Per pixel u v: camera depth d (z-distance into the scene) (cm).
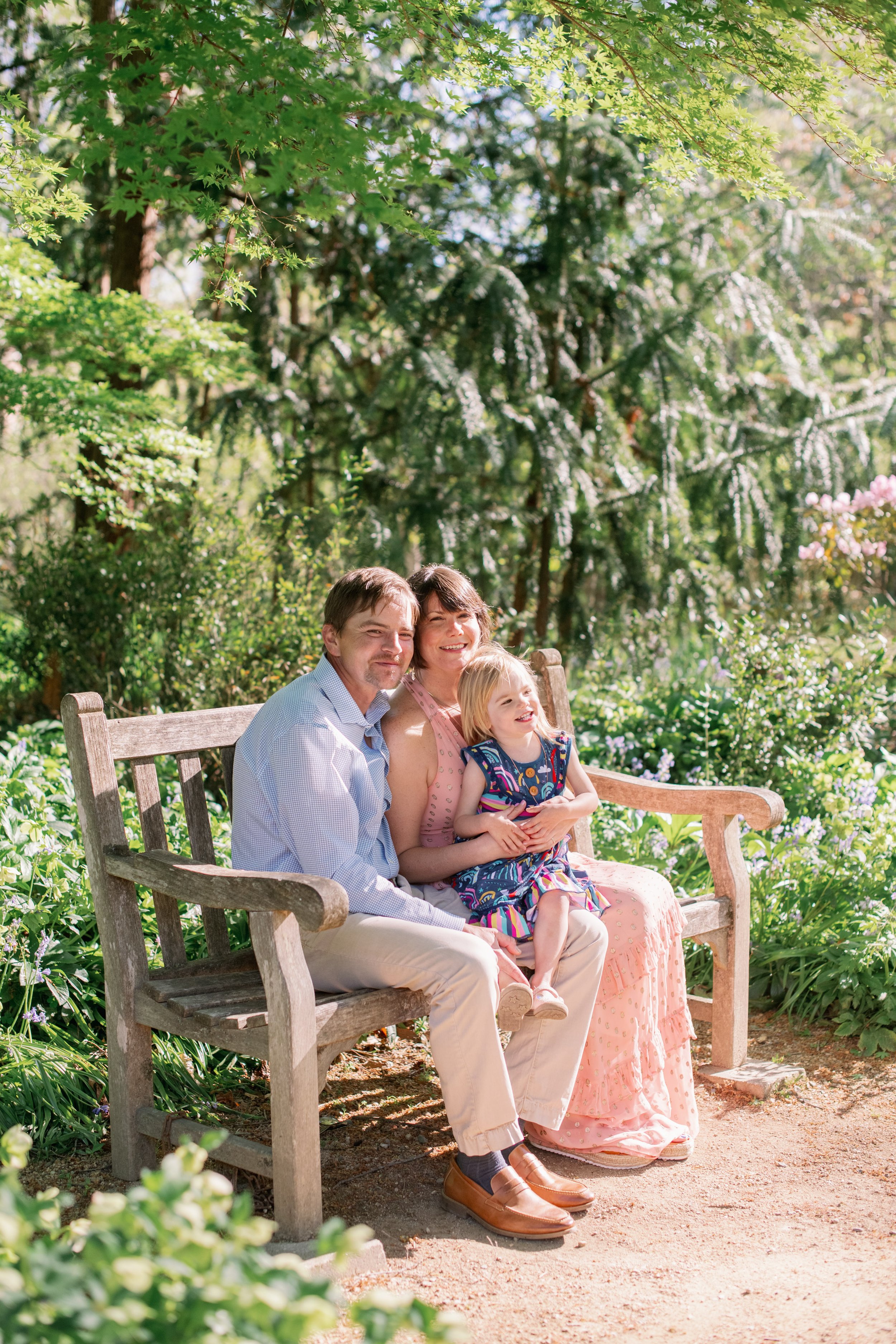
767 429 798
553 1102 278
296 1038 227
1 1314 110
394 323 757
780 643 572
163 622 646
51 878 359
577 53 329
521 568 885
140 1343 110
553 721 358
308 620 607
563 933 278
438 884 301
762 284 777
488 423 751
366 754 285
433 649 307
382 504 789
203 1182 125
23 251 624
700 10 285
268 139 262
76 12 702
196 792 300
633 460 843
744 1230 251
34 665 748
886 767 528
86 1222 131
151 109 319
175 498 657
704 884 433
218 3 269
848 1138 301
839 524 700
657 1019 300
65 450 709
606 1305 216
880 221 1042
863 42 300
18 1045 302
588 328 835
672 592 775
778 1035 372
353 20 303
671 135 342
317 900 218
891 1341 193
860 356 1172
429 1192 269
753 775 531
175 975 276
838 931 398
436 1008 248
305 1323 112
